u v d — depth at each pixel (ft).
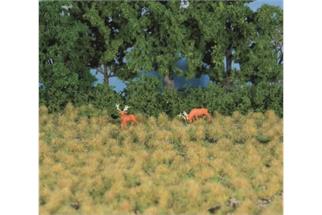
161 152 166.91
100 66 191.31
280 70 186.50
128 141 175.83
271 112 185.98
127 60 185.88
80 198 145.28
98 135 177.47
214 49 186.70
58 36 184.14
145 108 187.52
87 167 158.10
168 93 188.03
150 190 146.51
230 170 158.30
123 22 187.62
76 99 187.52
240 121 185.78
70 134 176.96
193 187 147.64
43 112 183.73
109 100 188.14
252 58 186.91
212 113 188.03
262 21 186.09
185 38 186.60
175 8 185.98
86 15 184.96
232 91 189.78
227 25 189.26
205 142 176.55
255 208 142.41
